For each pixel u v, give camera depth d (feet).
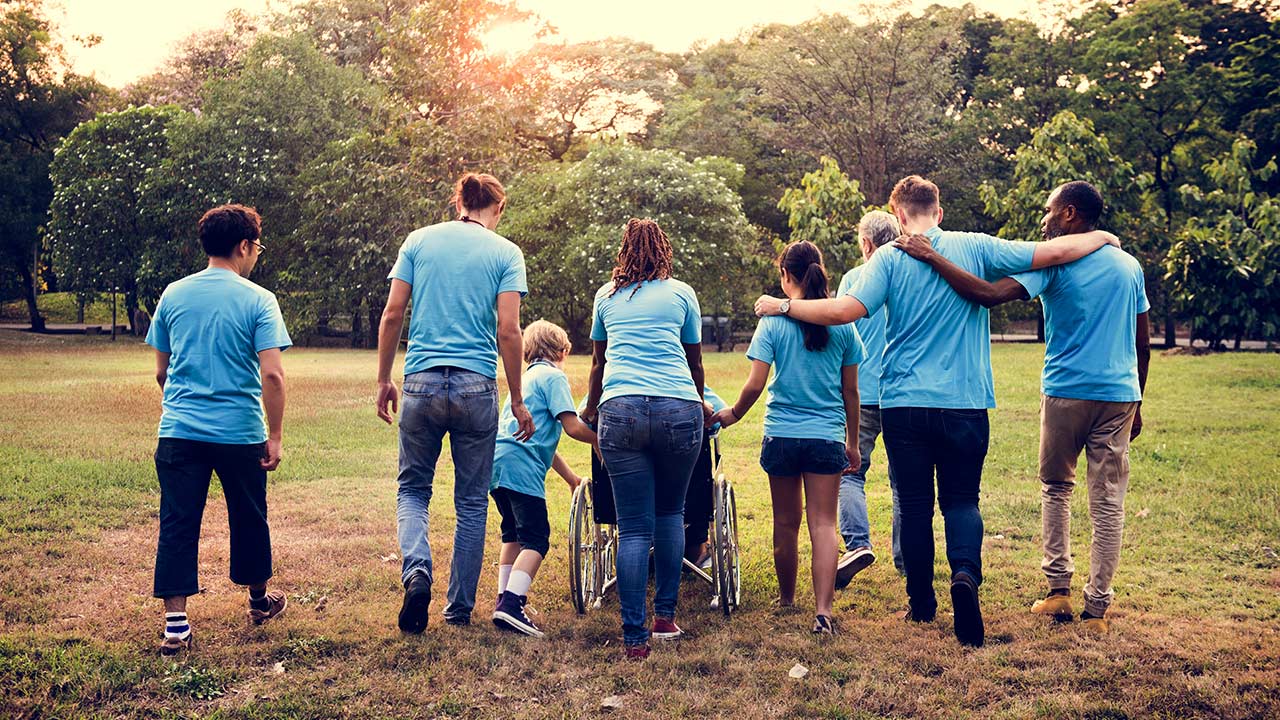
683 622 14.57
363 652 12.94
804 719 11.00
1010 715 10.93
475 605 15.15
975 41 147.84
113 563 16.98
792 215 59.88
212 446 13.04
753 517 21.71
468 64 90.89
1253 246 65.62
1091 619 13.96
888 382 14.01
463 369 13.76
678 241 89.40
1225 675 11.92
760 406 42.04
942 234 14.14
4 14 124.47
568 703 11.48
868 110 120.98
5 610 14.30
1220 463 26.43
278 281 101.24
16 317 155.63
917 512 14.01
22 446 28.99
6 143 125.08
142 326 122.52
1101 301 13.97
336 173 93.76
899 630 13.92
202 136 100.27
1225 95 112.06
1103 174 75.41
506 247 14.26
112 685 11.58
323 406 41.68
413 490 14.03
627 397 13.15
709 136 135.44
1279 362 57.47
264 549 13.70
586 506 15.90
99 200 103.50
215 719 10.81
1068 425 14.21
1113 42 115.65
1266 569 16.93
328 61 106.63
